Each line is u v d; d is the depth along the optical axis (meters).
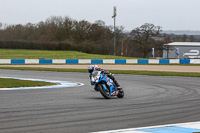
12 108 14.27
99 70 18.83
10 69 53.84
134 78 37.06
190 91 23.42
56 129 10.02
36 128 10.12
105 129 10.12
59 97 18.97
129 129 10.16
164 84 29.58
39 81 30.62
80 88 25.45
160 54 168.12
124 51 142.88
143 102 16.98
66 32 140.38
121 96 19.19
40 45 128.50
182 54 140.62
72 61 75.38
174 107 15.22
